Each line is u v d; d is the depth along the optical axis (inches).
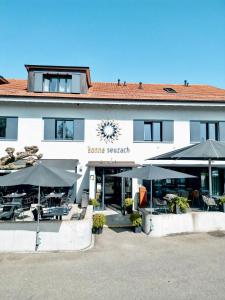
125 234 502.6
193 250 404.5
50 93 837.8
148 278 304.5
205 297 258.8
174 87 1088.8
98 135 831.1
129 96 852.6
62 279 303.1
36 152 774.5
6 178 400.2
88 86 978.7
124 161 821.9
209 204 556.7
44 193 747.4
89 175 773.9
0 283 293.1
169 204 545.6
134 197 769.6
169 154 611.8
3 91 824.3
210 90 1027.3
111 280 299.7
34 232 408.5
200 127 863.1
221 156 501.7
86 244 420.5
